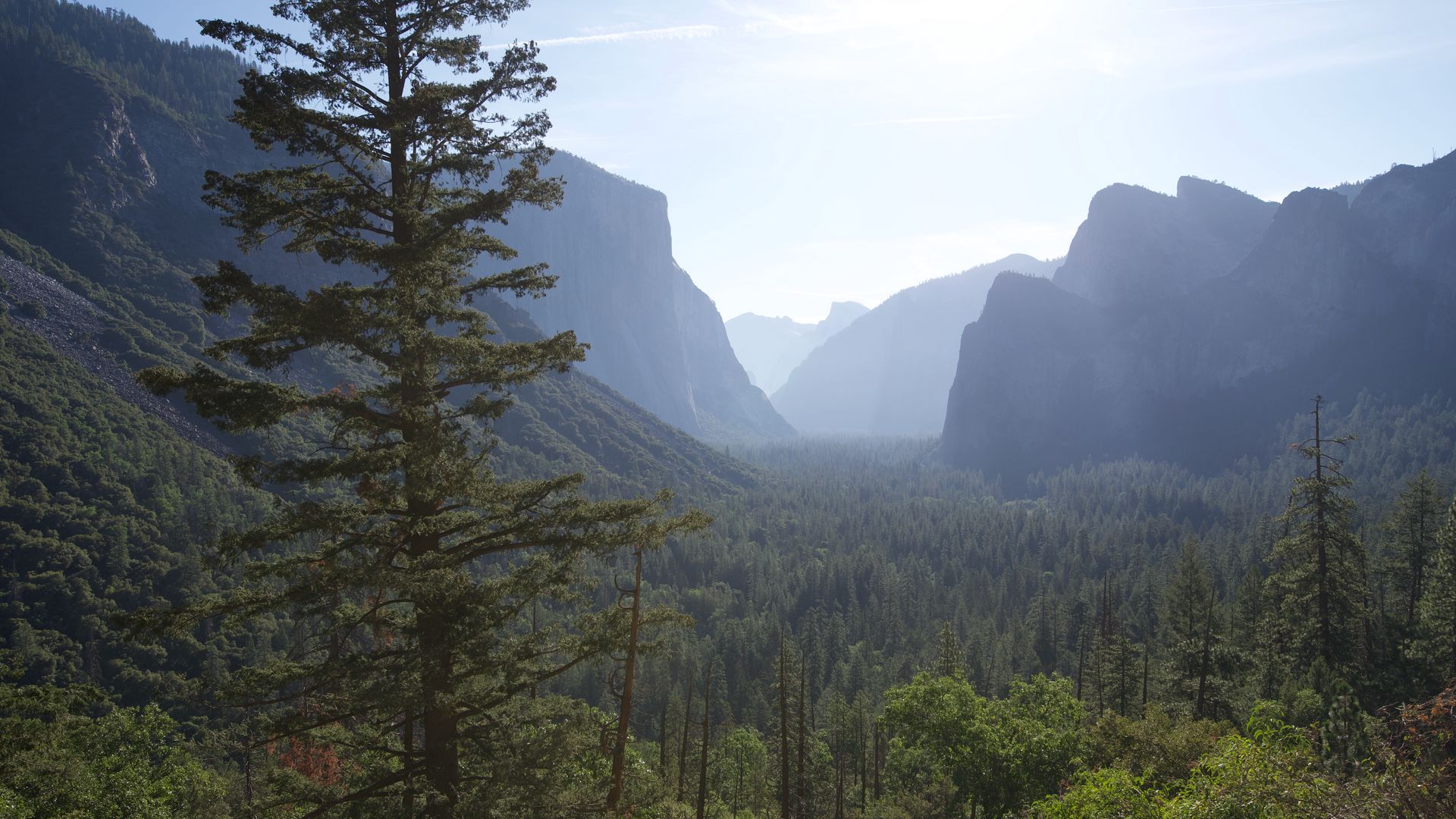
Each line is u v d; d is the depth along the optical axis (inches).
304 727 543.2
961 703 1250.6
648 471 7386.8
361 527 589.9
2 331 3929.6
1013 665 3154.5
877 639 3786.9
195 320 5467.5
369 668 536.1
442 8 627.8
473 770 593.3
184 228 6491.1
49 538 2733.8
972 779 1171.9
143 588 2726.4
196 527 3105.3
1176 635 1807.3
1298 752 467.5
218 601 530.3
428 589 512.7
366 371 5295.3
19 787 797.2
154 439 3700.8
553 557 600.7
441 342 565.0
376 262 586.2
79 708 970.1
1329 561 1417.3
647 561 4028.1
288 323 540.4
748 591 4419.3
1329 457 1427.2
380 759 617.3
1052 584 4377.5
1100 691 1926.7
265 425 548.1
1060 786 967.0
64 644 2412.6
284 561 549.6
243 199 563.2
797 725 2095.2
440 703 523.2
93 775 871.1
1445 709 370.0
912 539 5679.1
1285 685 1349.7
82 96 6486.2
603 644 614.5
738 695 3070.9
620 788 627.8
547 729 611.5
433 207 656.4
